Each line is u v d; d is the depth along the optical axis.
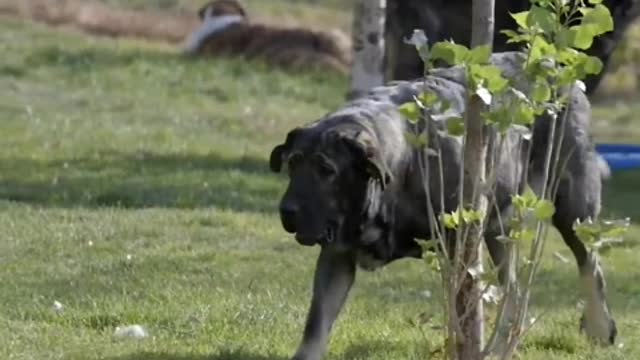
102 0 46.72
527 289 9.59
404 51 23.34
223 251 16.69
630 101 39.03
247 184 22.52
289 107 33.78
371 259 10.57
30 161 23.70
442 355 10.17
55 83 33.59
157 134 27.59
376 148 9.99
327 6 55.50
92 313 12.59
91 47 38.22
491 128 9.66
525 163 10.55
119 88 33.69
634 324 13.49
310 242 9.91
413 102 9.88
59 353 10.98
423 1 23.20
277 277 15.25
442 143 10.48
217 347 11.38
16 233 17.31
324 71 38.09
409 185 10.49
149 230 17.86
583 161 11.84
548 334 12.26
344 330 12.15
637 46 30.69
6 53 36.41
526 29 9.16
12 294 13.70
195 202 20.66
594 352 11.83
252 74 36.78
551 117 10.67
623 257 17.67
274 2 54.50
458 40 23.23
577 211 11.89
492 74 9.05
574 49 9.44
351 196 10.03
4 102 30.58
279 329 12.18
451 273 9.52
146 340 11.62
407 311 13.50
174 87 34.44
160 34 43.97
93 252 16.47
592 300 12.15
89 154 24.69
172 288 14.22
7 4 44.06
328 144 9.97
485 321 10.56
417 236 10.62
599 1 9.09
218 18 40.78
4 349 11.02
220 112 31.95
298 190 9.91
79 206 19.91
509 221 9.84
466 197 9.73
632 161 26.08
